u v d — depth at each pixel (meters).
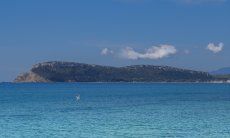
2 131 52.25
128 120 63.62
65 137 47.66
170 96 144.12
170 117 68.19
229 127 55.00
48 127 55.62
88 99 125.50
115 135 48.50
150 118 66.56
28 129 53.88
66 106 95.50
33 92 181.00
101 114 74.31
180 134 49.19
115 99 125.44
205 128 54.06
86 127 55.25
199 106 93.75
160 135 48.44
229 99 123.06
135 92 181.38
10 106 95.75
